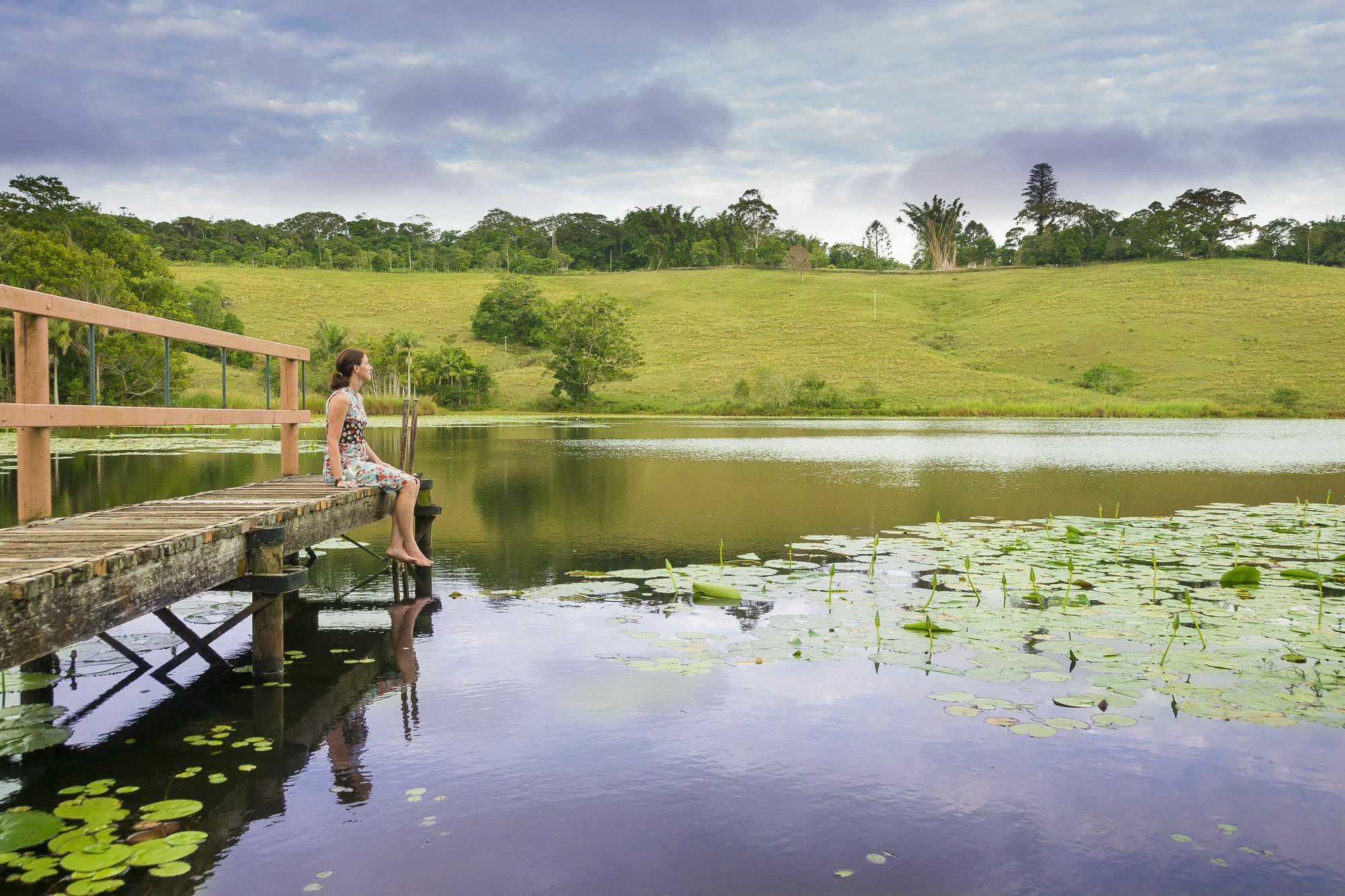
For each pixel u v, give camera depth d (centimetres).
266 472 1188
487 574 543
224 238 13225
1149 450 1936
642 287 9869
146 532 316
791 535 702
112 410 411
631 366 6238
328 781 244
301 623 424
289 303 8238
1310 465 1491
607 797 234
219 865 197
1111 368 5828
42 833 210
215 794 235
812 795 235
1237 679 333
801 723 288
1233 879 192
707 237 13250
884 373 6209
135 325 427
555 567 567
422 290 9281
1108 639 387
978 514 840
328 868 196
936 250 12775
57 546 278
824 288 9744
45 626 223
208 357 5897
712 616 434
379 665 354
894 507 891
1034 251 11775
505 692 320
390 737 277
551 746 268
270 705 308
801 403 5281
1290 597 475
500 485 1109
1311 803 230
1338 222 11406
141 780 244
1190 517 809
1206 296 7794
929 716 294
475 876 193
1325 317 6775
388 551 523
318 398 5016
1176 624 410
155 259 4994
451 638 394
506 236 14112
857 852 204
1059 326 7375
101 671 349
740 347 7281
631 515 822
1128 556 606
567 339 5666
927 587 500
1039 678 334
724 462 1511
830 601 465
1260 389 5338
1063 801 232
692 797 233
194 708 306
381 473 516
